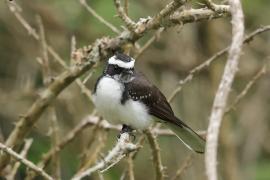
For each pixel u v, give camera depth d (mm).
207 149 4891
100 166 7086
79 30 14609
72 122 14383
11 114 14773
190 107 15023
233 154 14070
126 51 9797
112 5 13742
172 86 15164
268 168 14758
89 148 10352
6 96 14195
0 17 15188
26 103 14602
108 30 13867
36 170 7527
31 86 14281
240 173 14930
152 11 14609
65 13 14930
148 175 15117
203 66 9547
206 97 15164
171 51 15367
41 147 13625
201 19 8008
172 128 10164
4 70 15828
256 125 15750
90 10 9781
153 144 8742
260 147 15828
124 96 9672
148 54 15266
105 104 9742
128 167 9000
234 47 5414
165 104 10016
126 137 8070
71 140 10242
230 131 14391
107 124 10383
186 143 10102
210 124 5012
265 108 15898
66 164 13852
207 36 15148
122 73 9742
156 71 15609
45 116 13938
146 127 9953
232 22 5816
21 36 15422
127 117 9781
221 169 14438
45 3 15094
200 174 13820
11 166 10281
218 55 9438
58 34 15023
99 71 14211
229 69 5297
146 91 9797
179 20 8070
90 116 10422
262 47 15516
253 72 15492
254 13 15078
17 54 15664
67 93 12914
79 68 9148
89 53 9086
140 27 8445
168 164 14672
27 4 15125
